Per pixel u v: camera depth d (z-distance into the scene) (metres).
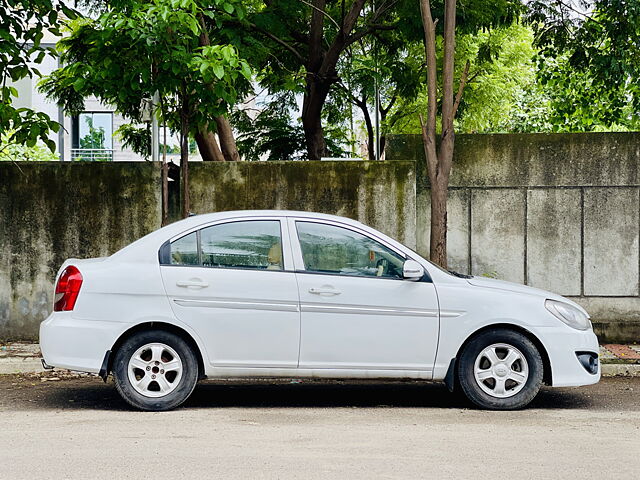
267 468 5.63
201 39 11.55
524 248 12.00
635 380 9.95
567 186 11.98
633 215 11.98
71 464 5.70
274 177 11.76
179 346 7.78
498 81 23.23
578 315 8.13
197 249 7.90
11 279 11.80
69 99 13.17
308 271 7.91
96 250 11.77
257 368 7.82
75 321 7.69
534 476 5.47
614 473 5.57
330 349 7.82
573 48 14.56
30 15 11.23
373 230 8.06
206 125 11.83
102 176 11.76
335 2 15.53
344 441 6.52
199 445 6.33
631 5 13.22
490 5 14.05
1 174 11.73
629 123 19.12
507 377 7.96
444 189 10.69
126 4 9.94
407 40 14.63
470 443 6.47
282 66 14.84
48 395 8.77
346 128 20.95
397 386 9.57
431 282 7.96
